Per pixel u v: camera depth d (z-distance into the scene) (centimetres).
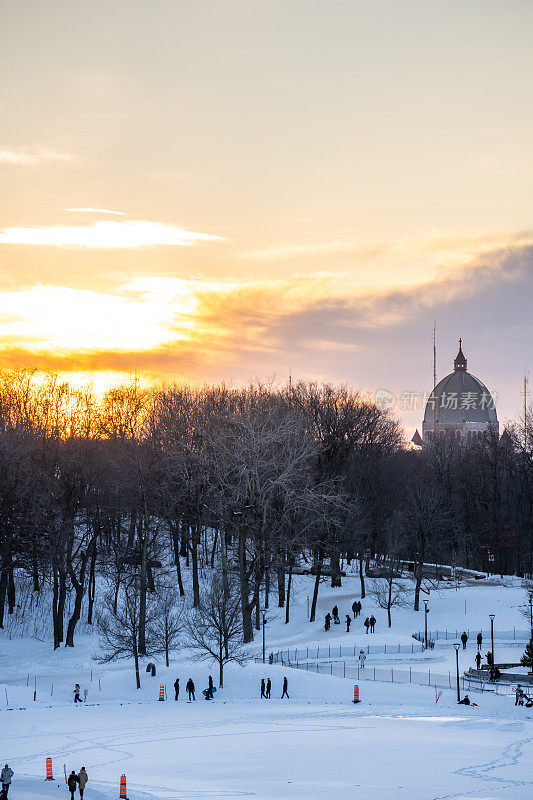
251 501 9800
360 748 5553
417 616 11281
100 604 11138
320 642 9712
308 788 4569
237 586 10206
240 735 5984
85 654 9606
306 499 10131
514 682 8106
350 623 10762
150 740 5853
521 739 5809
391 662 9038
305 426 11469
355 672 8419
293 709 6906
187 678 7925
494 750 5478
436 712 6806
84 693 7738
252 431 10081
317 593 11512
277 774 4909
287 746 5628
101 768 5106
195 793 4453
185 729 6197
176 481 10994
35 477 10200
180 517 11194
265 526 9850
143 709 6981
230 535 11181
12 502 10088
